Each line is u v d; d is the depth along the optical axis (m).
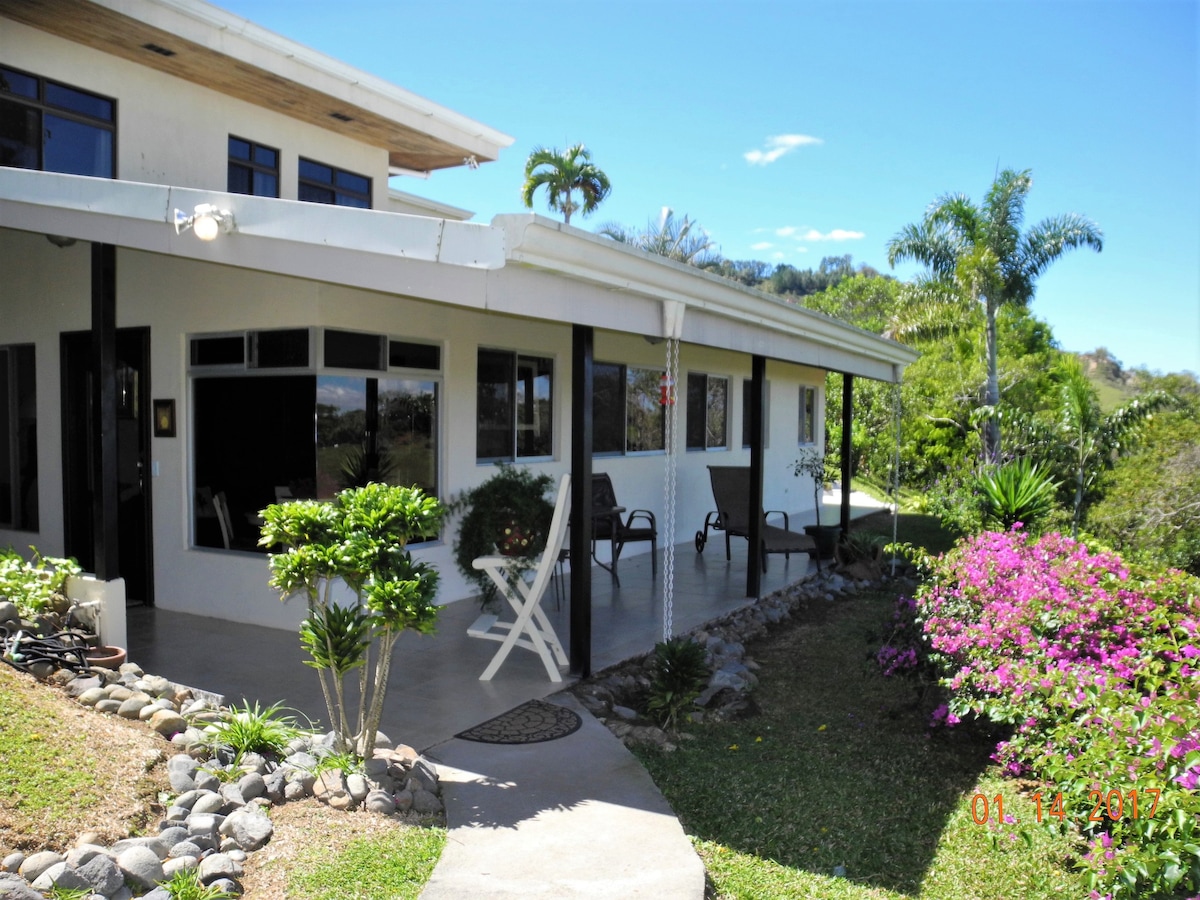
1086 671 3.79
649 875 3.12
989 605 4.75
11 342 8.09
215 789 3.52
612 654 6.03
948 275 18.64
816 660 6.48
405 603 3.64
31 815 3.04
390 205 11.59
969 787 4.21
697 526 12.09
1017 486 9.88
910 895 3.22
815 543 9.24
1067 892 3.24
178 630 6.43
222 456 6.84
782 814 3.88
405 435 7.08
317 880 3.01
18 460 8.25
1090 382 16.44
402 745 4.24
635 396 10.63
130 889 2.81
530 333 8.50
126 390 7.39
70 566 5.17
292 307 6.25
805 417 16.58
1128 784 3.01
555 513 5.25
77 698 4.10
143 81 8.11
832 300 35.56
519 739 4.45
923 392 23.53
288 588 3.78
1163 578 4.65
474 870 3.12
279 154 9.57
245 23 7.81
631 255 4.87
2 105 7.07
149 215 4.71
